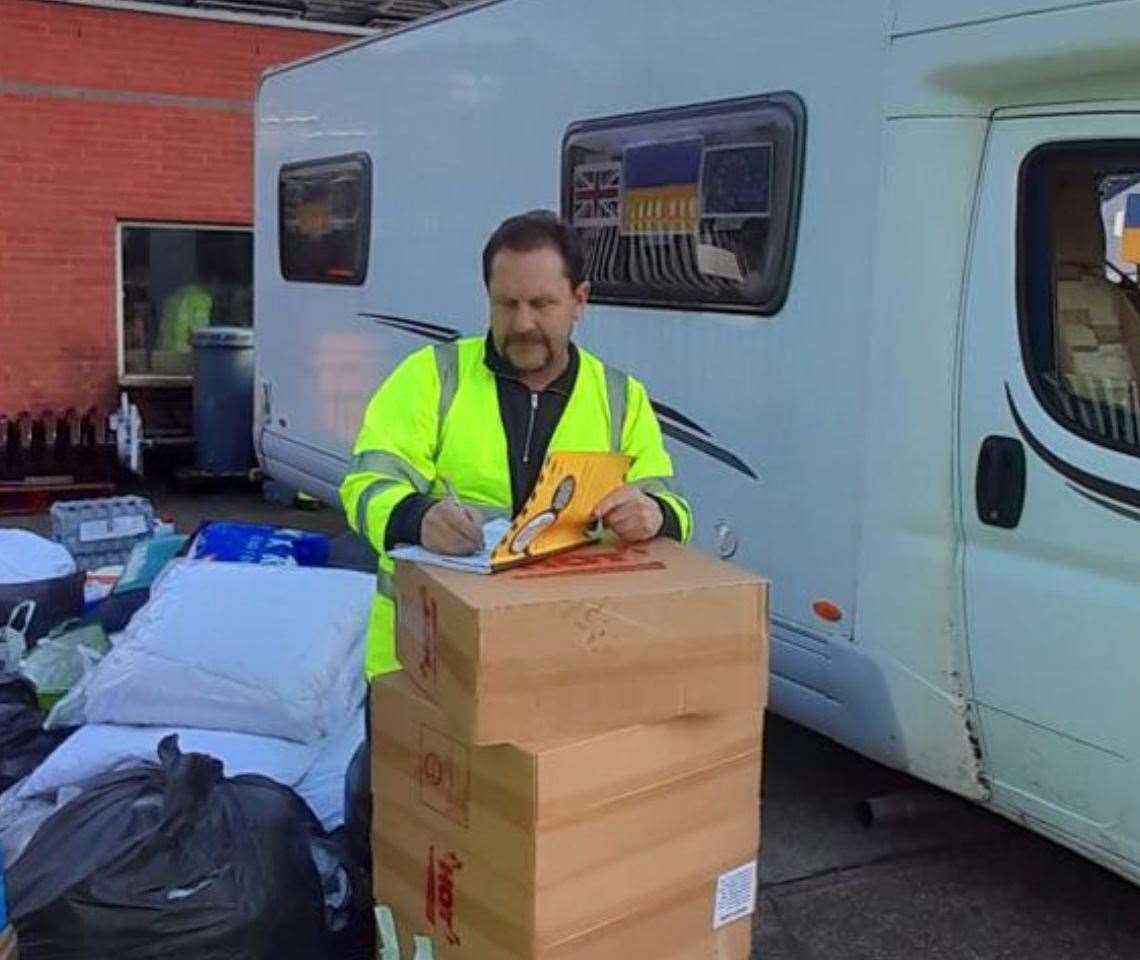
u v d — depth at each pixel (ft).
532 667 7.20
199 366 32.09
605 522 8.39
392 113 20.90
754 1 13.44
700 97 14.25
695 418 14.57
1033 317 11.25
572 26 16.28
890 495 12.20
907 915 12.59
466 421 8.96
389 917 8.56
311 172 24.00
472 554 7.96
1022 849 13.98
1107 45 10.25
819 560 13.03
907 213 11.86
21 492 30.96
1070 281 11.00
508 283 8.68
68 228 34.09
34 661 14.24
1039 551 11.21
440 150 19.51
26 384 34.17
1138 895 13.04
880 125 12.10
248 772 11.46
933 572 12.00
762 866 13.48
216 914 9.04
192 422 34.47
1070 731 11.03
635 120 15.24
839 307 12.64
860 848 13.91
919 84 11.71
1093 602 10.75
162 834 9.40
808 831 14.29
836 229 12.62
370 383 22.12
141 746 11.71
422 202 20.10
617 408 9.30
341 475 23.36
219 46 34.96
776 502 13.53
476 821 7.68
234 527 16.58
